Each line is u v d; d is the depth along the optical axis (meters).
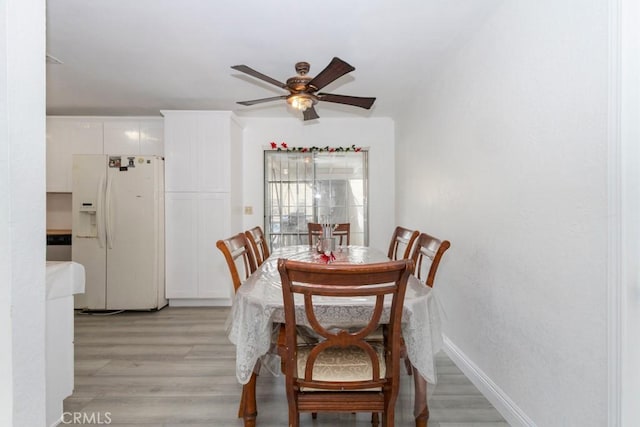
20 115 0.71
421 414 1.62
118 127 3.96
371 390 1.35
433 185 2.93
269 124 4.39
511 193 1.76
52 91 3.26
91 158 3.59
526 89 1.63
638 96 1.10
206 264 3.81
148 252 3.62
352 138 4.43
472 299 2.20
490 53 1.97
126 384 2.15
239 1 1.84
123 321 3.36
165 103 3.63
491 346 1.96
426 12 1.94
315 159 4.50
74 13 1.95
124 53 2.47
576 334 1.32
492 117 1.95
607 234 1.18
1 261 0.68
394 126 4.43
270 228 4.47
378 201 4.45
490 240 1.98
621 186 1.13
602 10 1.19
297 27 2.11
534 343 1.58
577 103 1.31
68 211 4.18
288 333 1.22
